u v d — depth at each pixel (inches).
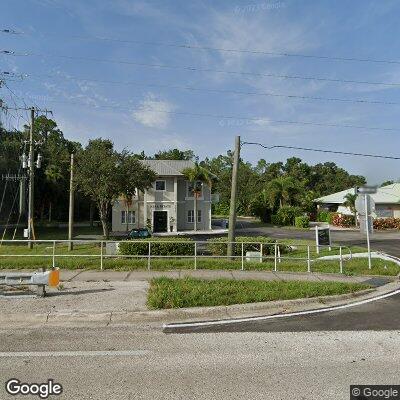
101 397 179.8
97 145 1366.9
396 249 989.2
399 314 340.8
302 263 673.6
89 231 1830.7
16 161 1744.6
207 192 1803.6
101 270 526.0
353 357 234.8
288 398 180.1
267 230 1748.3
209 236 1503.4
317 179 3978.8
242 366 219.3
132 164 1348.4
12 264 543.2
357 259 735.7
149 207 1713.8
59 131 2664.9
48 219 2682.1
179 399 178.2
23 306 332.8
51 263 553.6
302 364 223.0
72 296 370.3
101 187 1293.1
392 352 244.1
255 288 404.5
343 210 2206.0
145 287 412.8
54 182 2175.2
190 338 269.9
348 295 409.1
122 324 300.4
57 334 275.4
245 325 302.5
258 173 3454.7
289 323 309.9
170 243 685.3
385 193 2028.8
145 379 200.1
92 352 239.6
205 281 436.8
